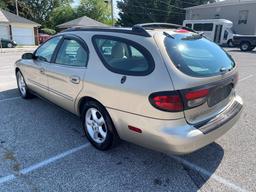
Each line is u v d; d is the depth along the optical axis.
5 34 31.20
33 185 2.66
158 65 2.56
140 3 37.53
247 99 5.83
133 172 2.91
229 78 3.00
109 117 3.03
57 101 4.03
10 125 4.05
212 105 2.79
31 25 32.97
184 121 2.53
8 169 2.91
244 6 27.67
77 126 4.07
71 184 2.69
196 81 2.52
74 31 3.71
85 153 3.28
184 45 2.88
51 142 3.54
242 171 2.95
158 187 2.67
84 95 3.28
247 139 3.73
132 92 2.65
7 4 45.06
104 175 2.85
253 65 11.59
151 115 2.55
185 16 35.25
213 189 2.65
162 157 3.22
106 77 2.96
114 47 3.00
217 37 24.94
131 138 2.86
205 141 2.63
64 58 3.76
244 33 28.28
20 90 5.45
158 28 3.11
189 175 2.87
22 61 5.04
